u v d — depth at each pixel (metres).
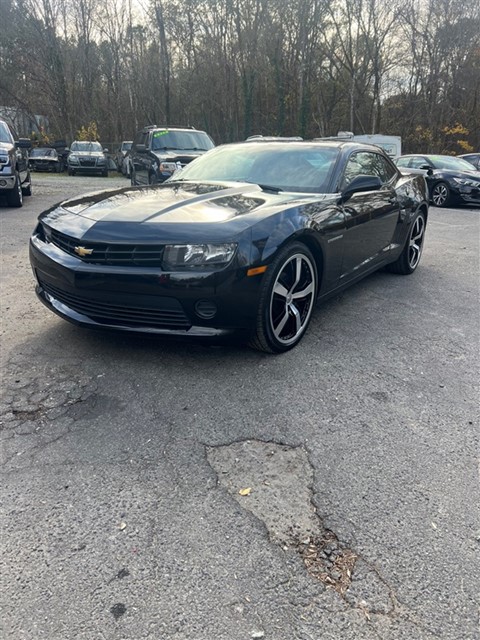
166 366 3.21
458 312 4.49
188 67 33.66
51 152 26.73
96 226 3.09
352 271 4.22
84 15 32.56
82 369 3.14
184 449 2.40
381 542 1.88
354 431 2.58
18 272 5.27
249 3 30.56
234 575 1.73
